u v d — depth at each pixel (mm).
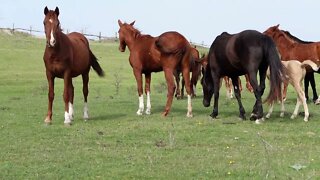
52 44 12008
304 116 13945
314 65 13000
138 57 14727
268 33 16453
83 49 14000
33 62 41125
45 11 12328
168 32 14055
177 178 7660
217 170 8039
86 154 9406
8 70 36562
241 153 9344
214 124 12695
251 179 7516
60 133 11805
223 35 13305
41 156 9297
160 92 25047
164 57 13914
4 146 10297
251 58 11922
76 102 19609
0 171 8164
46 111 16500
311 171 7879
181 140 10742
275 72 11766
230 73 13367
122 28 15172
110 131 11977
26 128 12625
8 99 21469
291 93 23500
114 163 8633
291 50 16047
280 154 9164
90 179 7664
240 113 13578
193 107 16969
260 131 11617
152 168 8258
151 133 11625
